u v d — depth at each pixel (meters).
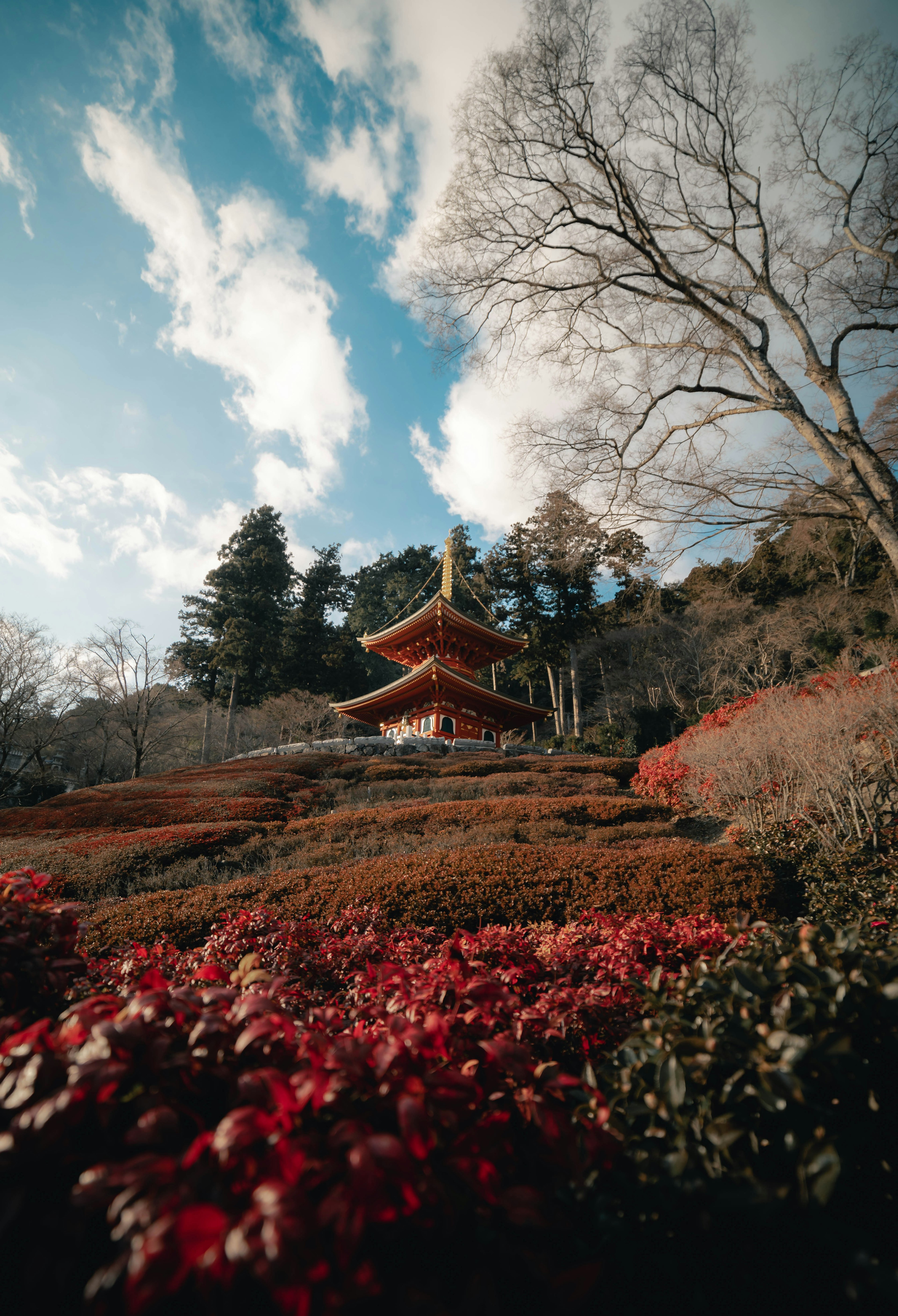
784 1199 1.07
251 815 12.82
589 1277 0.98
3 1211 0.88
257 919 4.25
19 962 1.74
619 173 10.09
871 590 25.06
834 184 10.10
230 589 39.41
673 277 10.77
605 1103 1.46
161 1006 1.35
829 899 5.14
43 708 27.66
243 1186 0.98
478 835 9.12
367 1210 0.93
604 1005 2.35
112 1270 0.83
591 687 39.56
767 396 9.61
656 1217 1.18
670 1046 1.47
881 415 12.31
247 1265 0.91
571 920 4.99
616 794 14.23
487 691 25.86
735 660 26.86
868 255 9.82
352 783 16.61
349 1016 2.29
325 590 45.38
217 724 39.97
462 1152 1.18
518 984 2.78
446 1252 1.12
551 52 9.45
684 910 5.00
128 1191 0.88
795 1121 1.21
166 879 8.41
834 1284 1.10
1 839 11.41
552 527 11.52
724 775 9.07
